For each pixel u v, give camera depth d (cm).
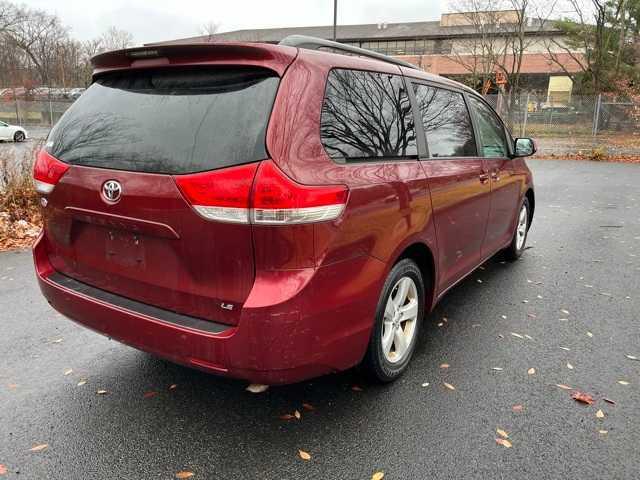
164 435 262
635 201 1005
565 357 349
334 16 2664
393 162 286
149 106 250
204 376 321
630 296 470
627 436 263
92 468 238
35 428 266
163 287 244
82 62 6162
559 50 4666
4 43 6341
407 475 234
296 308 219
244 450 251
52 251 298
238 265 221
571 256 604
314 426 270
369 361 287
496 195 443
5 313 416
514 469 238
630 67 3155
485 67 3591
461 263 386
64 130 282
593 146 2158
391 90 301
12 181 739
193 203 221
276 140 216
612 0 3162
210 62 237
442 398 296
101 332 268
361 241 248
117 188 242
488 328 395
